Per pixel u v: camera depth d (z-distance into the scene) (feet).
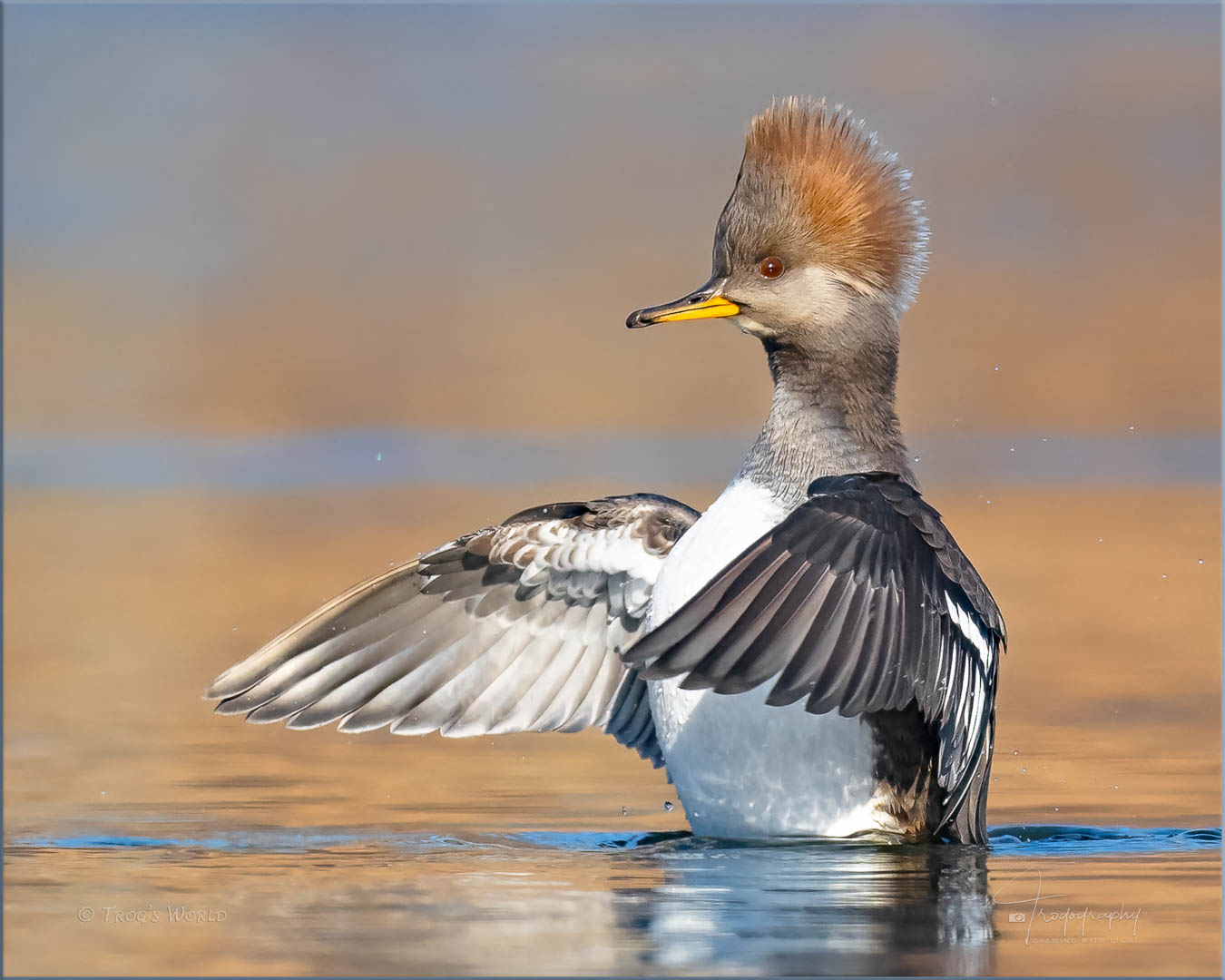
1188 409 110.93
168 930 29.58
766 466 35.81
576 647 37.99
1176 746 44.50
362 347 128.36
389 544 74.64
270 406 115.75
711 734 34.04
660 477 90.22
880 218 36.42
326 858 34.58
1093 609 62.64
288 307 135.95
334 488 91.50
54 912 30.81
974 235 143.23
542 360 125.59
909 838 34.42
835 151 36.60
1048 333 126.11
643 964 27.40
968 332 126.52
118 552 75.15
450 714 38.14
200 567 71.10
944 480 91.71
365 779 42.42
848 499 30.71
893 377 36.73
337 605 38.11
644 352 125.80
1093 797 39.60
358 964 27.63
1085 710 48.42
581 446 103.55
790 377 36.29
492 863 34.04
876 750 33.94
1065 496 86.33
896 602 30.48
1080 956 28.25
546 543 37.22
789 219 36.22
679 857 33.88
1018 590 65.51
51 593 66.64
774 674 28.53
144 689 52.47
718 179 161.27
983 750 34.42
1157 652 56.29
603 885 32.01
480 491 88.12
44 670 54.70
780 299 36.17
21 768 42.80
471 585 38.19
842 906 30.58
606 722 38.01
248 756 44.78
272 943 28.78
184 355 126.11
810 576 29.53
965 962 27.76
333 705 37.86
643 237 152.35
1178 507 82.79
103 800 39.55
